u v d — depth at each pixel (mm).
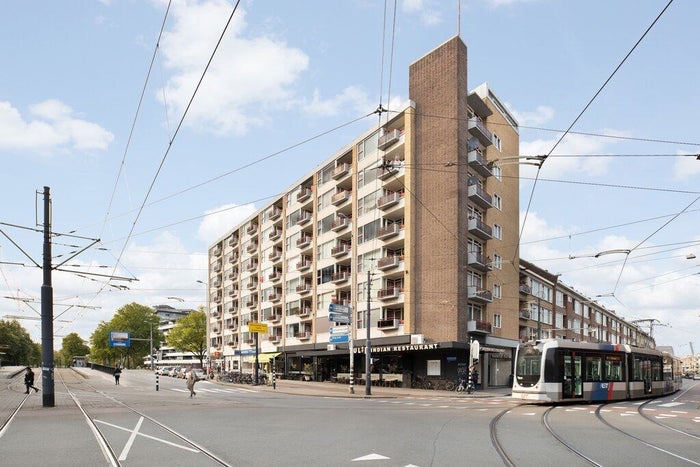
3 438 12477
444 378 38406
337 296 50375
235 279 76062
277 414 18438
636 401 26547
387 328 42188
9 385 44281
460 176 39625
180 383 51938
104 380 58750
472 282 40938
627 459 10164
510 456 10203
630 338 100188
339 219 49406
